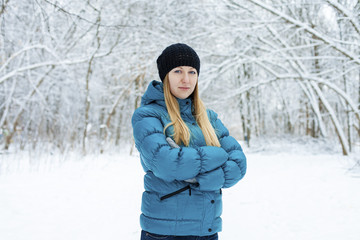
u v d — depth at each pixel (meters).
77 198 4.38
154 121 1.47
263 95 15.81
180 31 11.12
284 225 3.32
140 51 10.08
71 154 9.03
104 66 11.42
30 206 3.91
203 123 1.60
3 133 8.73
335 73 10.21
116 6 9.31
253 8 10.32
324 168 6.88
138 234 3.07
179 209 1.40
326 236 2.95
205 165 1.40
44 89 10.59
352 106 8.86
